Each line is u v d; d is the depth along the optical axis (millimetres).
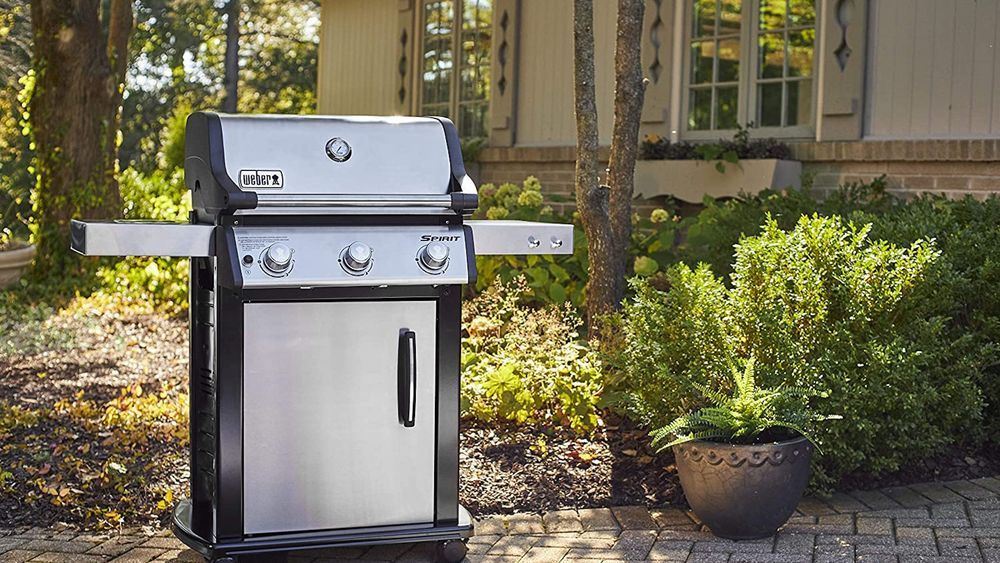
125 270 10070
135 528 4184
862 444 4570
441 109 11523
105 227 3383
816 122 7984
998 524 4160
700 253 7297
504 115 10344
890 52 7492
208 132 3510
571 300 7461
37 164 10672
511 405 5219
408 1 11828
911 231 5414
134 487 4516
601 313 6137
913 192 7328
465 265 3639
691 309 4754
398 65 12008
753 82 8422
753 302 4742
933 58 7254
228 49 22859
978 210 5914
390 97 12227
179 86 25594
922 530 4098
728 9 8586
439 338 3727
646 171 8664
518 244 3867
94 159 10625
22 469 4648
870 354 4531
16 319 8594
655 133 8977
